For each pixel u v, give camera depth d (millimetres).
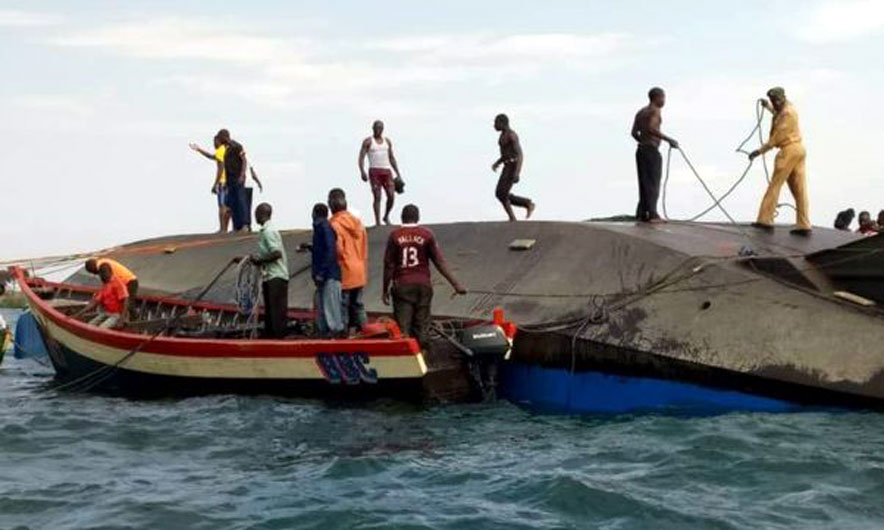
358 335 13602
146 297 19594
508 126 17891
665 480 9570
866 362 12164
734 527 8172
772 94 15875
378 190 20156
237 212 21844
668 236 15414
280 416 12852
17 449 11578
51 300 19141
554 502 8883
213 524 8516
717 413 12734
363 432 12000
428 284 13555
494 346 13336
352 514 8625
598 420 12695
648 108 16719
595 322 13789
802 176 15930
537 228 16688
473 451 11047
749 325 12961
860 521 8312
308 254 19422
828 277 13562
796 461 10039
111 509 9008
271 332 14781
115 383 15602
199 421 12750
